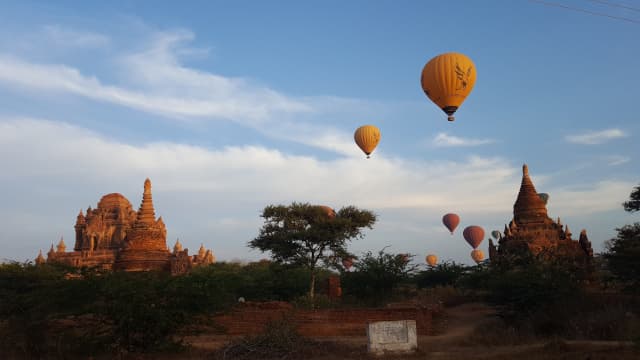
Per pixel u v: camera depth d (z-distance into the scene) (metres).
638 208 43.62
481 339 22.66
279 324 20.50
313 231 39.12
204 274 20.81
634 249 31.23
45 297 19.22
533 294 25.97
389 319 27.91
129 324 18.77
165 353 19.47
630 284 32.59
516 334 23.14
